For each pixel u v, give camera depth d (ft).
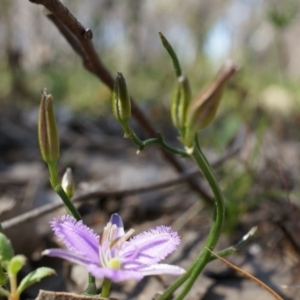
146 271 0.24
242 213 0.52
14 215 0.46
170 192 0.64
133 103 0.45
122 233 0.27
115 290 0.39
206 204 0.54
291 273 0.42
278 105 1.06
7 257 0.24
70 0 1.85
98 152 0.89
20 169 0.75
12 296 0.24
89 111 1.36
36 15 1.83
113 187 0.68
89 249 0.24
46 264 0.42
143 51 2.42
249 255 0.45
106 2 1.89
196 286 0.40
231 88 1.01
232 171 0.55
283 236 0.48
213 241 0.28
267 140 0.85
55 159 0.28
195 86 1.75
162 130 1.20
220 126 0.96
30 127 1.01
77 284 0.40
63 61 1.86
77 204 0.56
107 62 1.95
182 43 2.63
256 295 0.39
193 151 0.24
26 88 1.48
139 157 0.88
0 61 1.74
